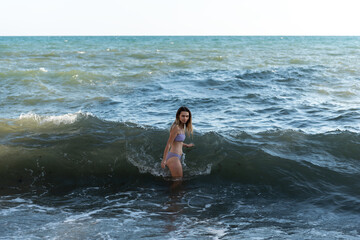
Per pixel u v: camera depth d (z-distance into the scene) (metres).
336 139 7.38
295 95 14.05
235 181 6.01
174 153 6.06
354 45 67.94
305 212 4.92
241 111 11.30
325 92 14.68
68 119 8.45
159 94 14.38
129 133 7.65
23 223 4.45
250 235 4.24
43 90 14.89
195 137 7.39
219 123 9.79
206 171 6.30
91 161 6.48
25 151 6.56
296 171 6.15
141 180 6.10
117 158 6.61
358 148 6.98
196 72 20.64
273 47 56.91
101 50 44.97
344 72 20.70
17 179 5.91
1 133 7.54
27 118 8.59
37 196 5.41
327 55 36.59
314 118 10.30
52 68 22.22
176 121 6.02
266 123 9.79
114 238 4.09
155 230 4.33
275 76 18.86
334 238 4.18
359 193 5.47
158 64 25.11
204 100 13.03
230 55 35.53
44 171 6.16
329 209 5.00
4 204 5.07
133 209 5.00
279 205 5.17
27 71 18.28
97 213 4.84
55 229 4.30
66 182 5.96
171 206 5.12
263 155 6.64
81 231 4.26
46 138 7.28
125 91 15.06
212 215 4.82
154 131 7.77
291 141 7.39
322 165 6.35
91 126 8.02
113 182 6.03
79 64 25.06
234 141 7.29
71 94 14.30
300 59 30.59
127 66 24.08
